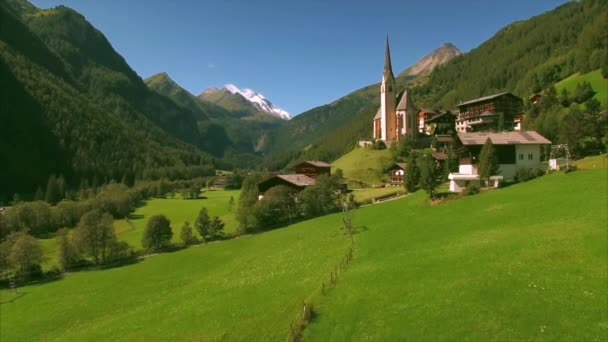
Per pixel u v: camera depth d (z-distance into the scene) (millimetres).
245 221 95812
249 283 52812
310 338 30234
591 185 58125
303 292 42375
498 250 40812
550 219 48375
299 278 49438
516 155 78312
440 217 63000
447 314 29625
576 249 37375
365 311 32688
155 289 62000
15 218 115062
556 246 38844
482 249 42156
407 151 164250
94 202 134250
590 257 35406
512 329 26688
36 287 73562
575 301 28844
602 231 40219
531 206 55500
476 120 169750
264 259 66000
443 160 133750
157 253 89062
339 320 32062
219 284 56062
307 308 33969
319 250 62781
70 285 71688
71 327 50781
